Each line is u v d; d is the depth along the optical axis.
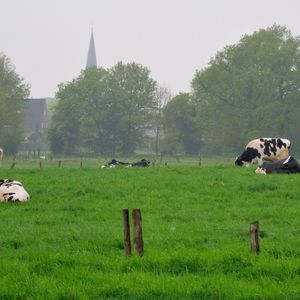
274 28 167.38
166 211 33.62
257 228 21.64
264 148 61.22
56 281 19.03
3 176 48.50
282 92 160.38
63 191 40.19
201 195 38.94
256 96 156.25
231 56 160.12
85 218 31.61
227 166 58.50
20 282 18.84
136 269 20.38
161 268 20.50
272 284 18.42
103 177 47.12
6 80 175.12
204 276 19.72
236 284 18.44
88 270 20.45
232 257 21.14
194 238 25.62
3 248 24.44
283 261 20.83
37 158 152.50
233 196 38.56
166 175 48.19
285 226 29.14
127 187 41.44
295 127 155.00
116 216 32.03
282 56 154.50
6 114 173.12
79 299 17.36
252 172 50.62
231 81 156.12
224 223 29.78
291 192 38.97
